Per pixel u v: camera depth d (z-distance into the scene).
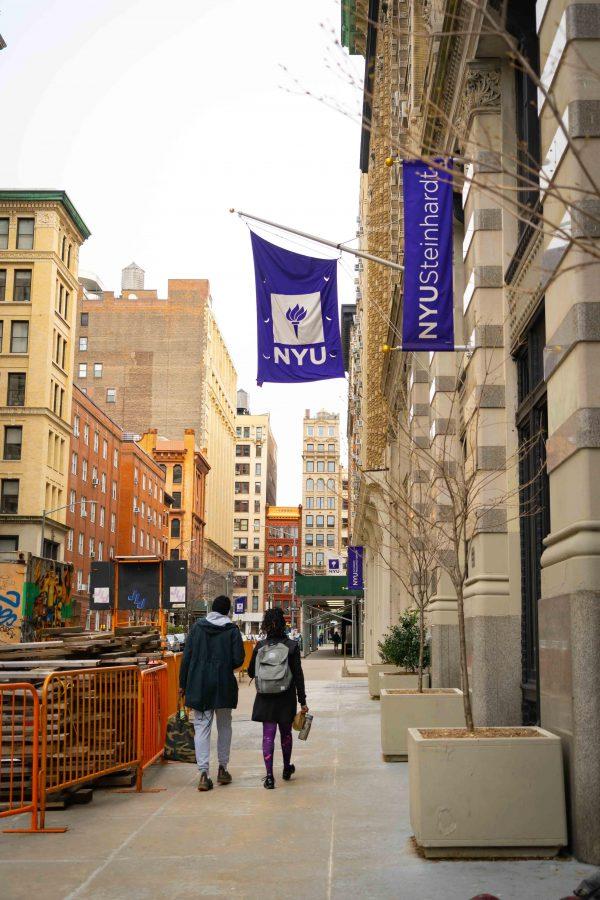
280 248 14.27
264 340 14.15
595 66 6.99
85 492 77.69
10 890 5.98
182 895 5.85
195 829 7.75
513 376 11.56
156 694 11.55
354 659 60.03
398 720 11.51
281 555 180.75
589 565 6.52
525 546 11.02
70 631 12.97
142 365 123.31
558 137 7.33
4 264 68.50
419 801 6.70
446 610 16.30
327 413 165.12
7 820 8.19
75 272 74.06
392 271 22.36
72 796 8.93
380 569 32.97
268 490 190.62
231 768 11.23
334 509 162.00
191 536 117.81
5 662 9.88
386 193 26.31
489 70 11.39
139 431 122.38
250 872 6.37
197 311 124.38
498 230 11.78
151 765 11.54
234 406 165.88
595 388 6.79
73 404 74.12
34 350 67.38
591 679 6.43
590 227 6.80
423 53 17.78
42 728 8.00
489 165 4.27
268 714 9.89
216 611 10.19
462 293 14.98
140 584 26.36
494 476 11.27
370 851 6.91
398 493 15.16
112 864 6.62
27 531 64.81
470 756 6.68
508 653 11.12
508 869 6.35
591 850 6.38
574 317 6.92
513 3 10.59
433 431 15.76
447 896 5.73
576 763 6.49
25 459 66.00
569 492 7.04
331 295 14.23
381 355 28.22
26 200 68.62
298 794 9.34
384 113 23.31
